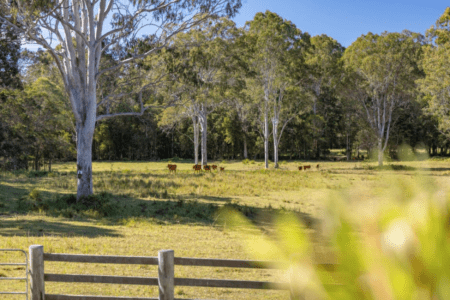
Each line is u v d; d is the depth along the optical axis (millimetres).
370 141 48219
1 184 26547
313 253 1039
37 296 5746
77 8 22188
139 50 24109
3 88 37688
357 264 992
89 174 21328
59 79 48406
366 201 1011
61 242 11602
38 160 53156
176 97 27109
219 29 40906
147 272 9188
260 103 54469
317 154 84562
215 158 89312
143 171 45438
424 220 972
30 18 18672
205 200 23141
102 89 25125
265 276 8930
